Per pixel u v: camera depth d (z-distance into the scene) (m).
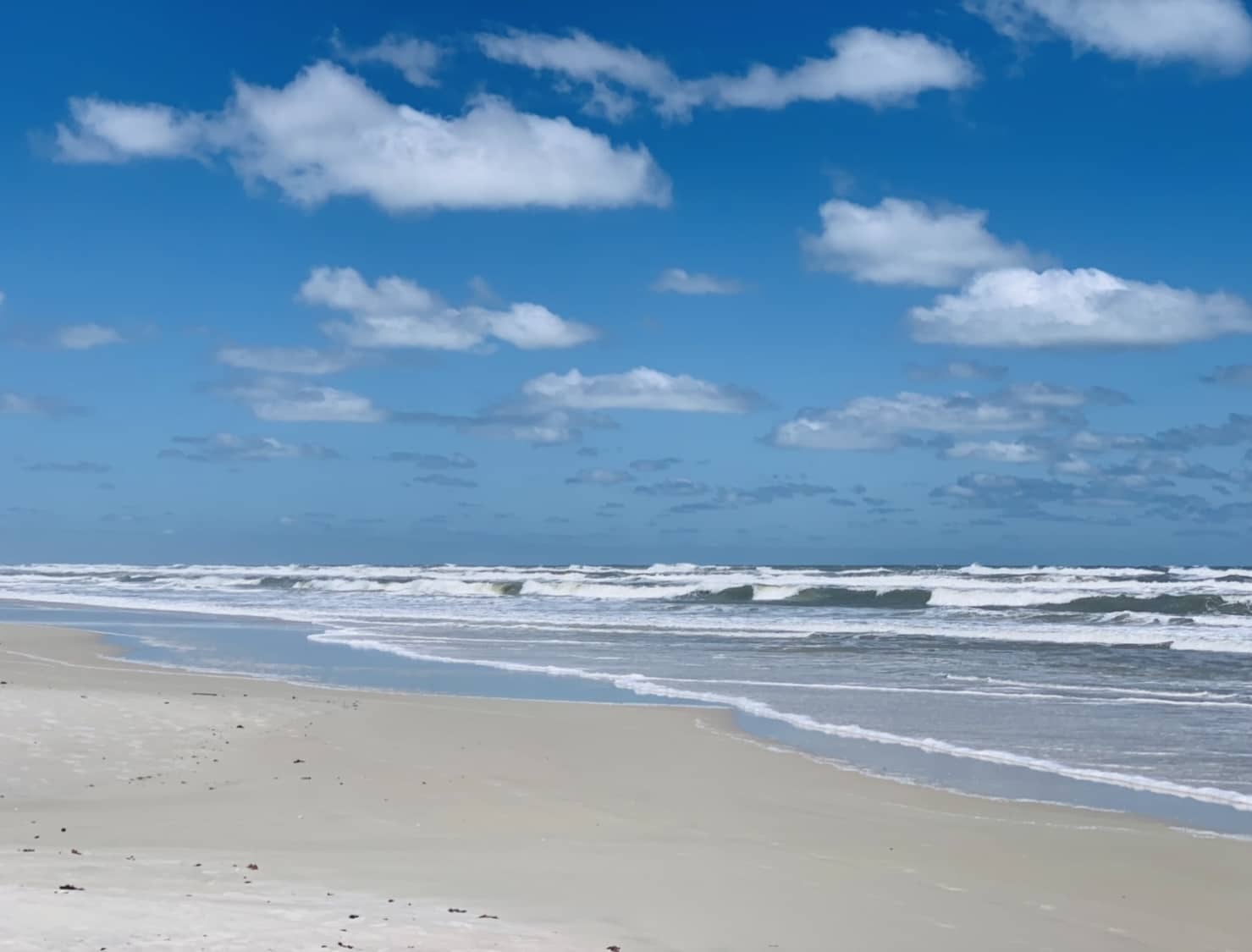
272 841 9.90
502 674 24.70
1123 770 14.27
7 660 25.91
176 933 6.56
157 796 11.73
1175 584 47.00
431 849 9.81
